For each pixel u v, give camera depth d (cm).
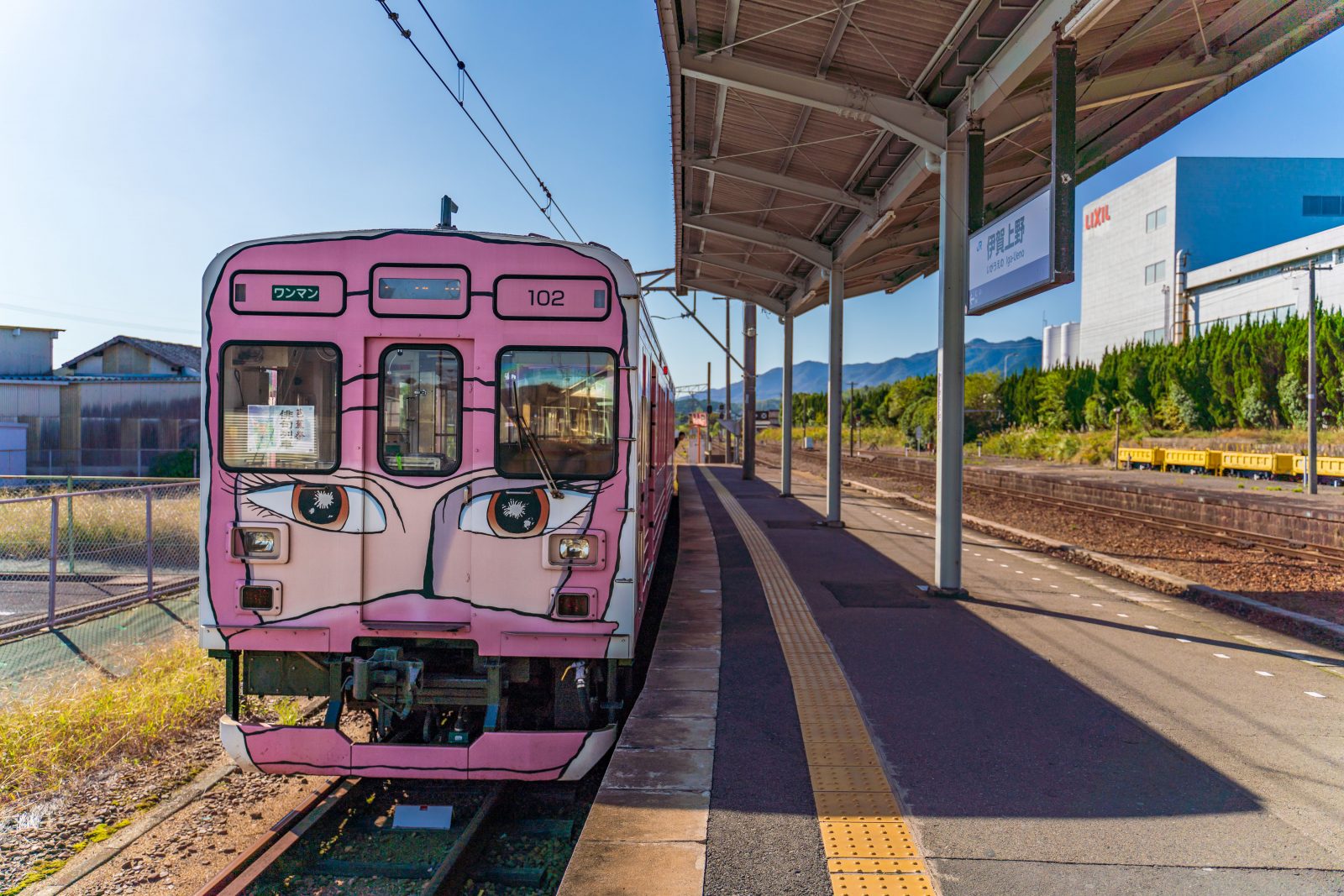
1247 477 3550
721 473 3734
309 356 515
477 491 512
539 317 514
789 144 1162
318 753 489
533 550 512
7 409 3356
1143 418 5312
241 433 514
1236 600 989
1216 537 1686
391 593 514
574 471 516
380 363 514
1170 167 6344
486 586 512
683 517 1844
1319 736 552
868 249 1565
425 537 513
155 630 957
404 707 511
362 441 511
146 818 499
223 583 514
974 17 789
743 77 930
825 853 398
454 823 496
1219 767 503
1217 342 4975
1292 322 4519
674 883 371
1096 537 1781
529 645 512
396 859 456
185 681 702
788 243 1590
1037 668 706
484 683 515
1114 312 7094
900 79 946
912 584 1076
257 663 528
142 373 3681
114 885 426
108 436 3416
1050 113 930
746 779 480
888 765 502
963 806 449
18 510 1645
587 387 517
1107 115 1048
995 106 876
